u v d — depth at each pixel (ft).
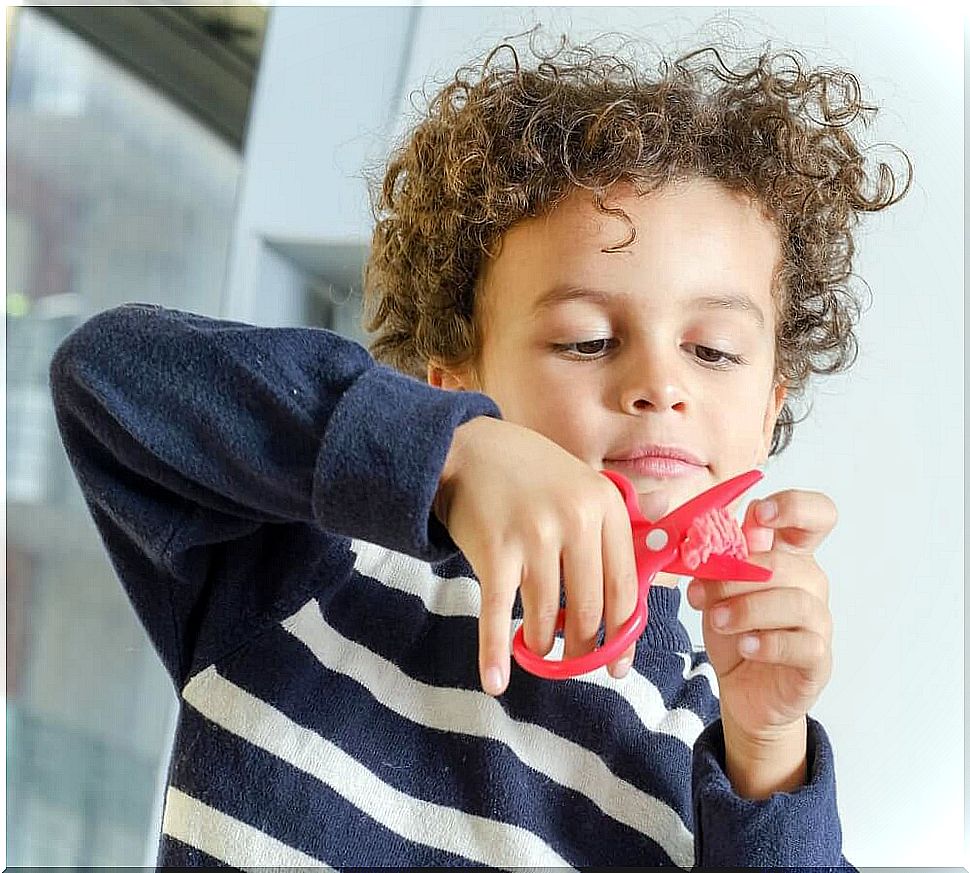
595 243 2.70
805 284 3.29
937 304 3.87
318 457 1.89
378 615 2.67
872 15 3.98
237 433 2.02
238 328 2.16
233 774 2.43
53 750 5.60
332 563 2.62
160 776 5.05
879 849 3.74
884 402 3.87
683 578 3.99
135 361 2.11
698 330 2.69
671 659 2.83
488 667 1.70
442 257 3.19
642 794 2.61
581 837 2.55
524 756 2.59
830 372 3.67
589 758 2.62
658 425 2.56
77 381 2.13
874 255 3.89
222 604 2.53
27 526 5.65
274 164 4.45
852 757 3.78
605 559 1.82
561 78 3.44
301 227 4.40
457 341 3.13
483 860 2.45
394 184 3.81
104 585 5.66
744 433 2.68
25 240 5.64
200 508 2.24
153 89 5.53
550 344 2.69
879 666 3.80
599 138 2.91
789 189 3.11
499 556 1.78
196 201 5.54
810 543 2.27
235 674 2.50
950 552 3.82
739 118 3.18
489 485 1.84
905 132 3.92
